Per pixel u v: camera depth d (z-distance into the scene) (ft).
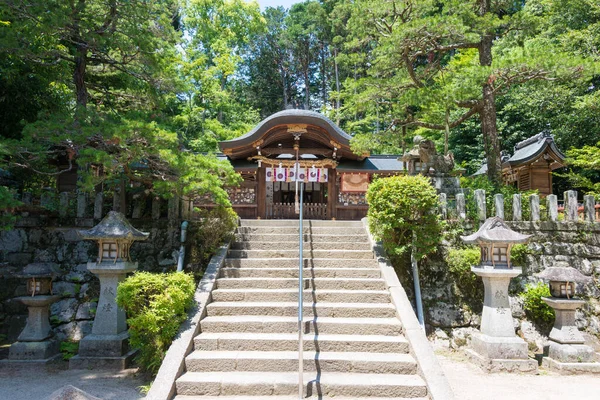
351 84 38.65
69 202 30.32
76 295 27.12
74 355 22.85
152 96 34.24
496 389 18.57
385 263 25.52
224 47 78.07
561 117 55.11
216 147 67.31
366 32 39.45
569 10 52.70
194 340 19.24
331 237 28.94
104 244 22.50
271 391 16.53
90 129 23.31
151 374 19.63
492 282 22.58
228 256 27.07
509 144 71.77
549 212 28.30
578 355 21.53
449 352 24.66
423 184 25.82
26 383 18.81
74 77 32.53
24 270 23.02
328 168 44.24
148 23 29.09
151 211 30.50
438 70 40.40
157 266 27.94
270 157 45.55
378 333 20.16
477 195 28.68
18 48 25.90
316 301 22.61
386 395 16.51
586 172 58.90
